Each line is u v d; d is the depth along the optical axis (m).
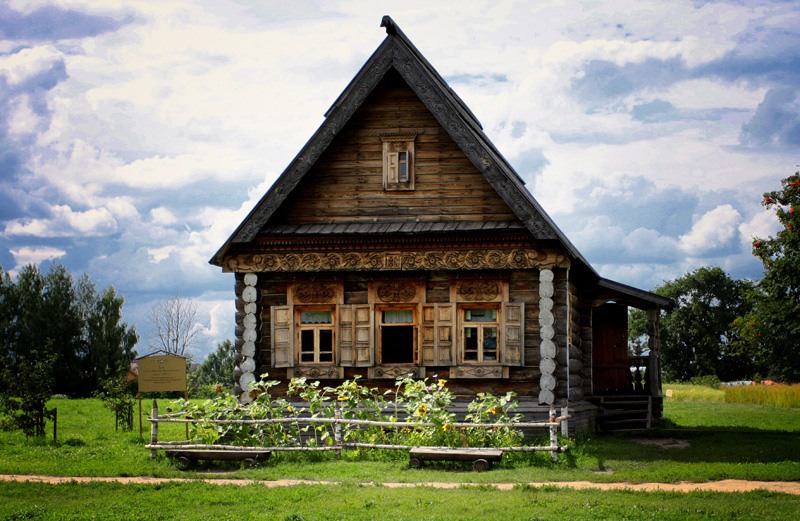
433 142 23.39
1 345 64.94
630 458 19.08
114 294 68.25
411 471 17.42
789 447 21.14
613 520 12.69
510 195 21.94
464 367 22.61
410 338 25.25
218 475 17.62
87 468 18.38
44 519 13.62
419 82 22.42
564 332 22.27
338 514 13.39
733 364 96.25
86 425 29.31
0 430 26.42
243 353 23.30
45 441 23.75
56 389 65.44
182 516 13.62
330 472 17.42
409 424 19.06
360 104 22.62
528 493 14.82
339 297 23.28
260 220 22.91
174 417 21.77
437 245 22.80
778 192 34.84
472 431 19.23
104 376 63.00
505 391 22.52
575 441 20.91
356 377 21.47
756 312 36.03
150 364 24.33
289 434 20.50
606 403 27.62
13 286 66.81
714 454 19.75
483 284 22.73
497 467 17.91
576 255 22.16
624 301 29.31
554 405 22.05
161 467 18.52
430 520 12.83
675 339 98.50
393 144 23.48
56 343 65.50
